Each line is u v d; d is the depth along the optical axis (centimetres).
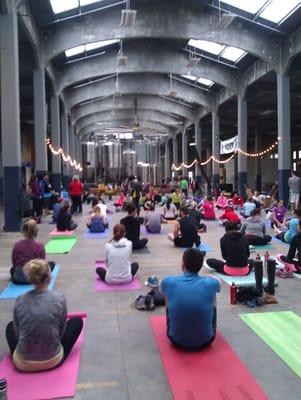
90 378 306
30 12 1209
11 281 561
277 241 870
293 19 1318
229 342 366
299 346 358
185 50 1772
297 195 1438
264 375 309
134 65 1794
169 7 1409
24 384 295
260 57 1476
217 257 737
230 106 2417
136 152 4412
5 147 1027
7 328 337
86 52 1725
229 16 1172
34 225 552
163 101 2764
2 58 1012
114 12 1411
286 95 1484
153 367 322
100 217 1035
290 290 521
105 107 2709
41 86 1402
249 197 1522
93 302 480
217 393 284
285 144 1496
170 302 351
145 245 821
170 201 1678
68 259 720
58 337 317
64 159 2233
